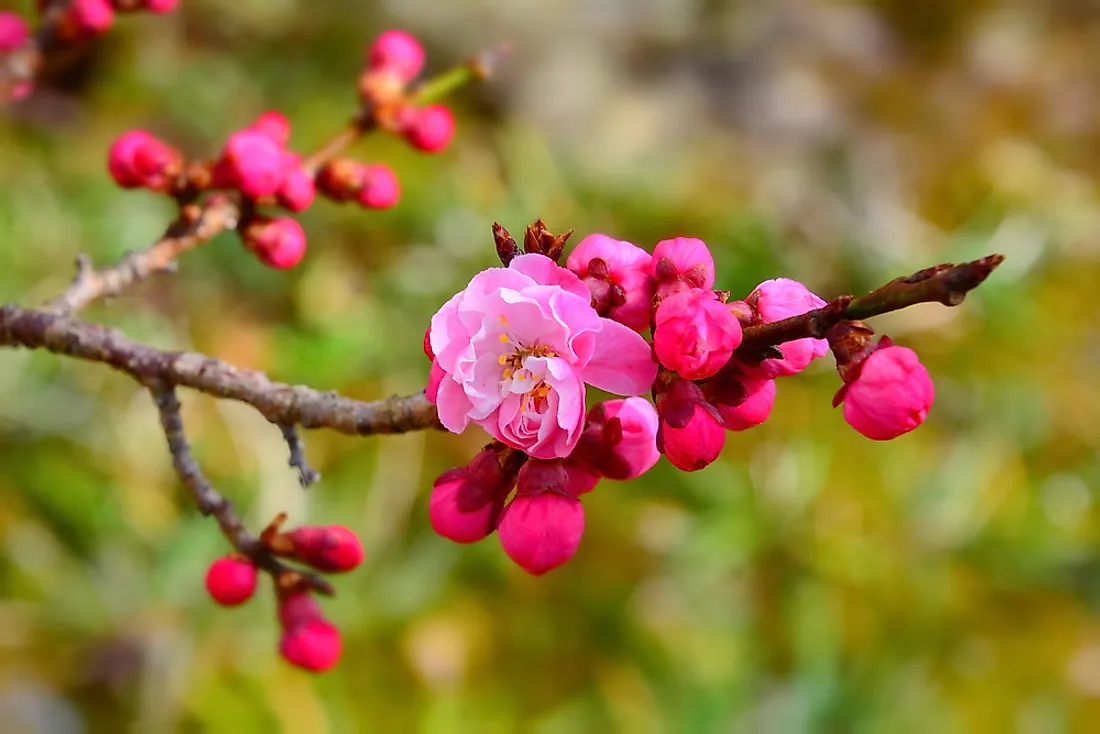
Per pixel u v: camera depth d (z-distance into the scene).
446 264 0.81
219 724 0.60
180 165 0.44
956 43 1.07
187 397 0.70
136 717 0.59
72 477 0.66
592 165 0.93
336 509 0.67
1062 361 0.82
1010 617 0.69
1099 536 0.73
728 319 0.36
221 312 0.77
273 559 0.42
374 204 0.45
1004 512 0.73
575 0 0.99
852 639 0.67
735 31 1.02
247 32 0.94
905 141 0.99
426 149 0.46
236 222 0.44
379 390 0.74
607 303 0.37
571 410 0.36
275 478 0.68
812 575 0.69
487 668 0.63
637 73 0.99
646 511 0.69
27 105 0.85
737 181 0.95
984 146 0.99
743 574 0.68
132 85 0.89
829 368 0.77
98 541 0.65
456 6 0.96
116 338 0.42
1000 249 0.87
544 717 0.62
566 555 0.37
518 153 0.91
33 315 0.42
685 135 0.97
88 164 0.83
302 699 0.61
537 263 0.36
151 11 0.47
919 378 0.36
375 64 0.46
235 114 0.91
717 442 0.36
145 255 0.44
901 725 0.63
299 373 0.74
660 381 0.36
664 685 0.64
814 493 0.71
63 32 0.46
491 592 0.66
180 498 0.68
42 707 0.58
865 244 0.89
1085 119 1.03
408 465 0.69
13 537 0.64
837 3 1.07
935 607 0.68
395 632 0.64
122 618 0.62
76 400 0.69
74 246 0.77
